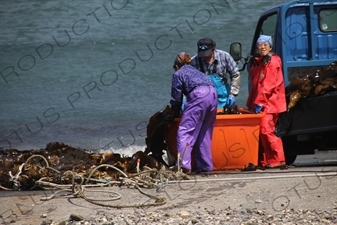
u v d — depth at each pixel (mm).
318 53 30469
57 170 24812
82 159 26594
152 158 25953
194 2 86250
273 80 27219
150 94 60625
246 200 21469
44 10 86188
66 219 19688
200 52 27141
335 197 21453
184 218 19531
